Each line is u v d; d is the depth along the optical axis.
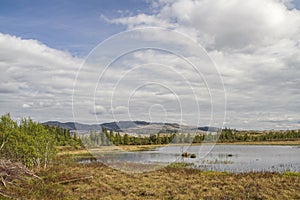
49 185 13.40
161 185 14.19
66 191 12.99
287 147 45.25
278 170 19.77
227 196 11.82
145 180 15.24
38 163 18.20
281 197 11.86
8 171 12.21
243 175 16.84
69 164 20.23
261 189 12.92
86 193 12.80
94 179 15.48
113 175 16.45
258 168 20.75
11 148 15.69
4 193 11.23
